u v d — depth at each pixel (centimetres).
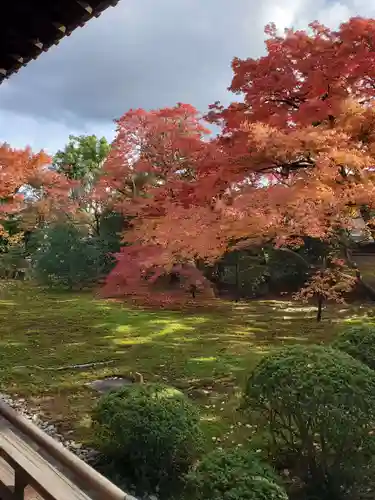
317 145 607
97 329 1095
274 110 718
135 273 1054
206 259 927
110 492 222
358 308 1252
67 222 1886
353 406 328
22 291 1752
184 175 1134
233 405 592
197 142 877
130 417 408
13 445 307
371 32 618
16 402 631
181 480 401
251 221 651
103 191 1491
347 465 349
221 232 698
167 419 408
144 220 929
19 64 322
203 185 720
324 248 1202
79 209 1934
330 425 332
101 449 447
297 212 622
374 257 1309
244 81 730
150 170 1170
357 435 335
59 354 873
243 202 644
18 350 905
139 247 997
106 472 418
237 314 1270
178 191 818
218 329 1078
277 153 630
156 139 1152
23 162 1275
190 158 915
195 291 1488
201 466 319
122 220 1788
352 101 629
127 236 1018
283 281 1523
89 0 258
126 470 417
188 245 770
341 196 602
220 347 908
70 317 1247
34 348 922
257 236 749
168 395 434
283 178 695
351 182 632
